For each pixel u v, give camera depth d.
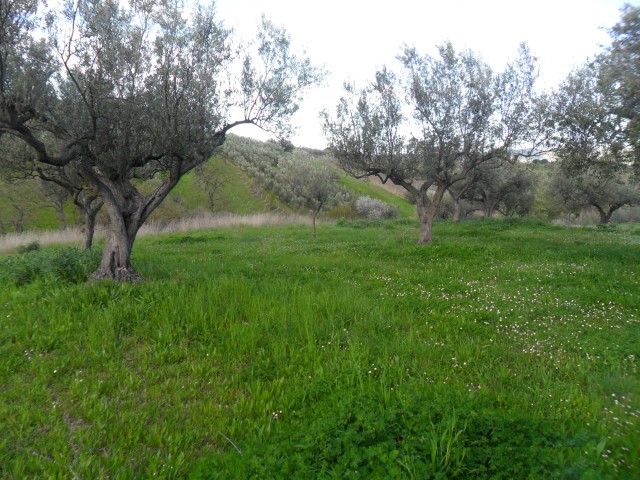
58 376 4.98
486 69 15.74
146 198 9.48
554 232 22.67
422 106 15.64
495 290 8.94
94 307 7.04
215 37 9.41
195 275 9.73
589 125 12.76
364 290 9.16
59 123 8.30
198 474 3.06
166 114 8.62
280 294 8.14
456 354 5.45
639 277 9.59
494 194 32.34
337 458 3.07
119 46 8.42
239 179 46.16
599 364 5.26
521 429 3.31
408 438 3.22
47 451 3.52
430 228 17.06
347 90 16.31
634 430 3.45
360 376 4.61
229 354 5.57
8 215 31.56
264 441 3.56
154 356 5.54
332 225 33.25
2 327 6.34
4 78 7.82
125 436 3.77
